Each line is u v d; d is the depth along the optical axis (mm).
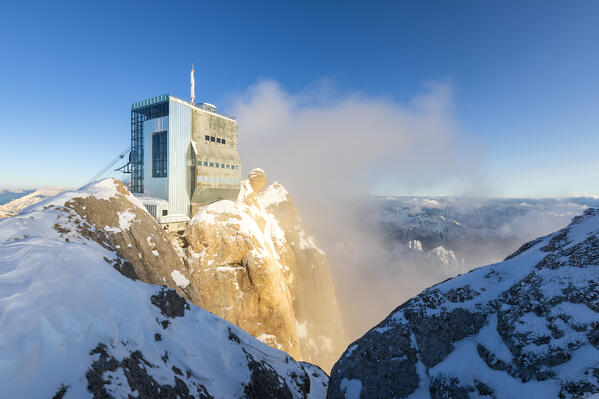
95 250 25828
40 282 16922
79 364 12680
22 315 13484
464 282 30094
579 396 16312
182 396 16531
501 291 27109
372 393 24422
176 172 61562
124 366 14562
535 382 18688
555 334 20234
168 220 59438
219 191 71500
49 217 31578
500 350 21688
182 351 20469
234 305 62219
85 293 17984
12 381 10562
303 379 32219
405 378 24172
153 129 62625
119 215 43375
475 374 21312
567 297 21922
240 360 24359
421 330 26688
